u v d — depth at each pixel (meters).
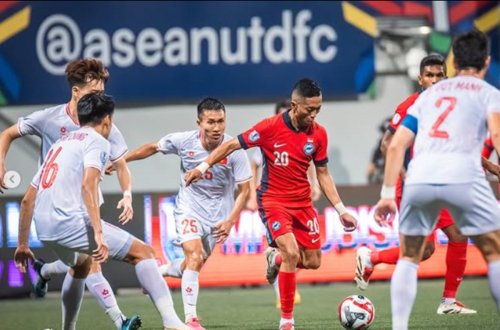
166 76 44.41
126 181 20.48
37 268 23.52
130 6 44.31
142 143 44.59
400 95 44.47
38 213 18.11
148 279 18.52
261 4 44.25
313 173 33.16
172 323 18.52
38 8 44.19
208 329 23.56
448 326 22.19
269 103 44.53
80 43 44.25
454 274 24.69
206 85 44.50
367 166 44.56
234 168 22.38
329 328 22.97
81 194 18.02
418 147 16.45
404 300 16.47
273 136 20.95
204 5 44.31
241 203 22.09
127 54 44.41
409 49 44.31
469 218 16.33
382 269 34.66
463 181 16.02
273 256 22.92
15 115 44.31
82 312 28.61
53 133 20.52
